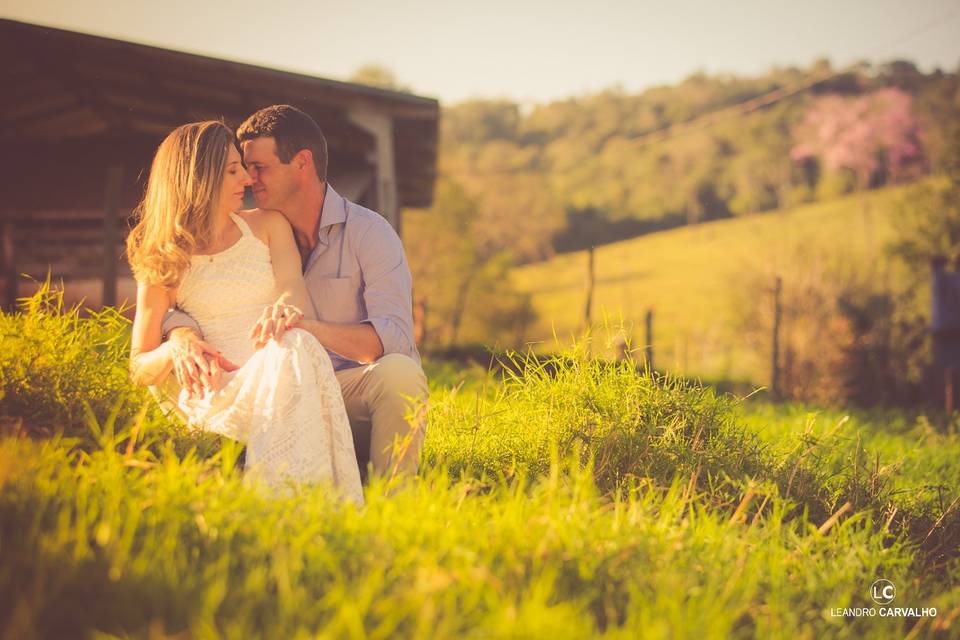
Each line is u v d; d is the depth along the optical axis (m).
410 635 2.25
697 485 4.22
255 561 2.58
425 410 3.86
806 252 29.19
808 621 2.98
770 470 4.61
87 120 17.30
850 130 99.12
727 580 3.03
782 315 26.14
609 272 81.94
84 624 2.17
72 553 2.44
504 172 108.31
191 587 2.33
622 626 2.60
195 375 3.74
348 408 4.10
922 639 3.05
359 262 4.30
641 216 104.75
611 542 2.94
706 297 66.44
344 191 13.99
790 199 101.81
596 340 4.76
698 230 97.56
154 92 15.28
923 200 36.94
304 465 3.48
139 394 3.81
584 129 134.50
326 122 15.68
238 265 4.06
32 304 3.93
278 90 14.49
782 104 115.88
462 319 48.25
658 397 4.61
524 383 4.66
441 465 4.10
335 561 2.56
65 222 16.69
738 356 28.84
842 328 25.08
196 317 4.08
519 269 85.69
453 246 48.78
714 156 110.06
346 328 4.03
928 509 4.84
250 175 4.26
